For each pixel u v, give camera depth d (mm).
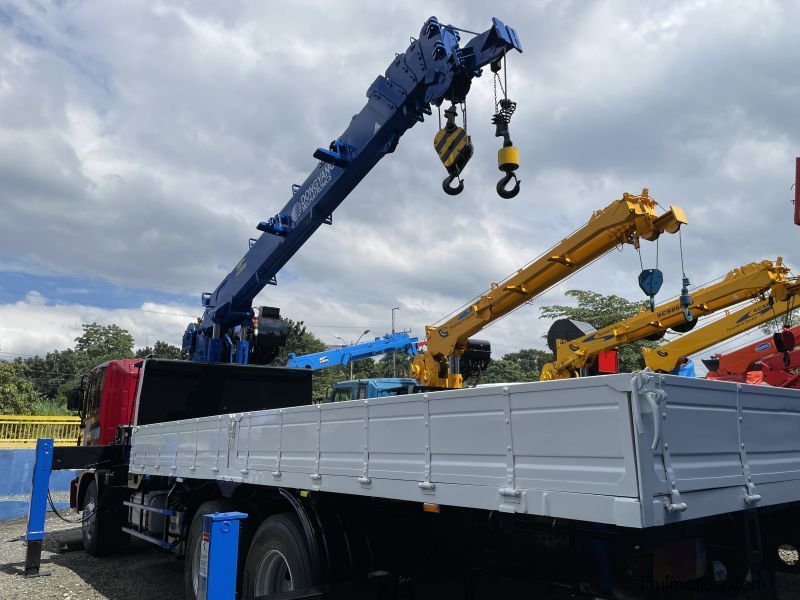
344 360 21766
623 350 26062
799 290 9703
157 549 9297
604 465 2492
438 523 4016
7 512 13031
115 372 9391
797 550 4277
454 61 6449
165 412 8633
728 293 10312
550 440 2711
